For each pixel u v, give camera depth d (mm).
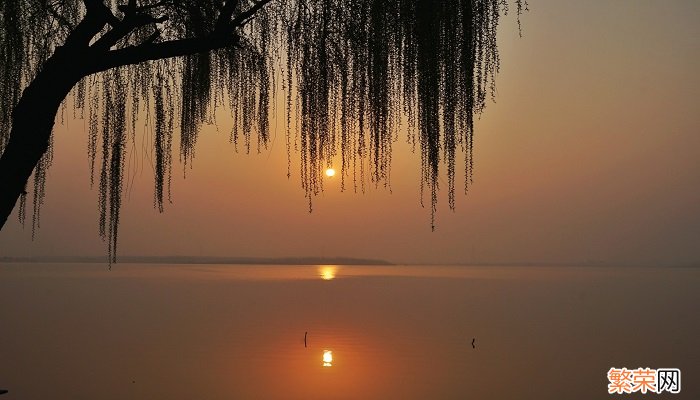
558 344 22906
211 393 14352
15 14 4613
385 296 53500
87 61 3760
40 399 13445
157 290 59250
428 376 16594
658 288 70438
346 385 15445
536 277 115375
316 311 37312
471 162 4164
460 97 4164
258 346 21844
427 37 4160
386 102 4234
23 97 3674
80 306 38906
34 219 4672
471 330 27234
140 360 18609
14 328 26531
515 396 14391
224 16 3996
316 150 4289
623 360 19297
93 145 4613
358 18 4262
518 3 4406
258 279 96125
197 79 4867
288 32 4379
